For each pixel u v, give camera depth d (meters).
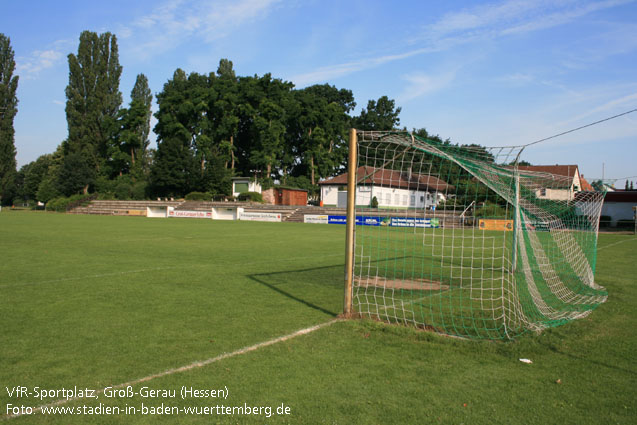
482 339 5.57
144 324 6.16
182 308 7.12
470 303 7.64
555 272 10.94
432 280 10.18
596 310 7.34
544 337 5.71
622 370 4.61
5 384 4.13
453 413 3.61
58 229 24.92
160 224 31.67
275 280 9.90
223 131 57.84
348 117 65.44
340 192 50.03
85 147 59.72
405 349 5.22
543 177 10.59
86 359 4.78
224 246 17.19
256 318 6.55
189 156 54.81
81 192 59.56
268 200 52.19
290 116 59.66
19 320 6.34
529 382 4.27
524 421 3.48
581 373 4.52
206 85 65.56
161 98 64.69
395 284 9.65
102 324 6.15
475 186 10.33
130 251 14.96
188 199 51.25
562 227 12.23
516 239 8.82
